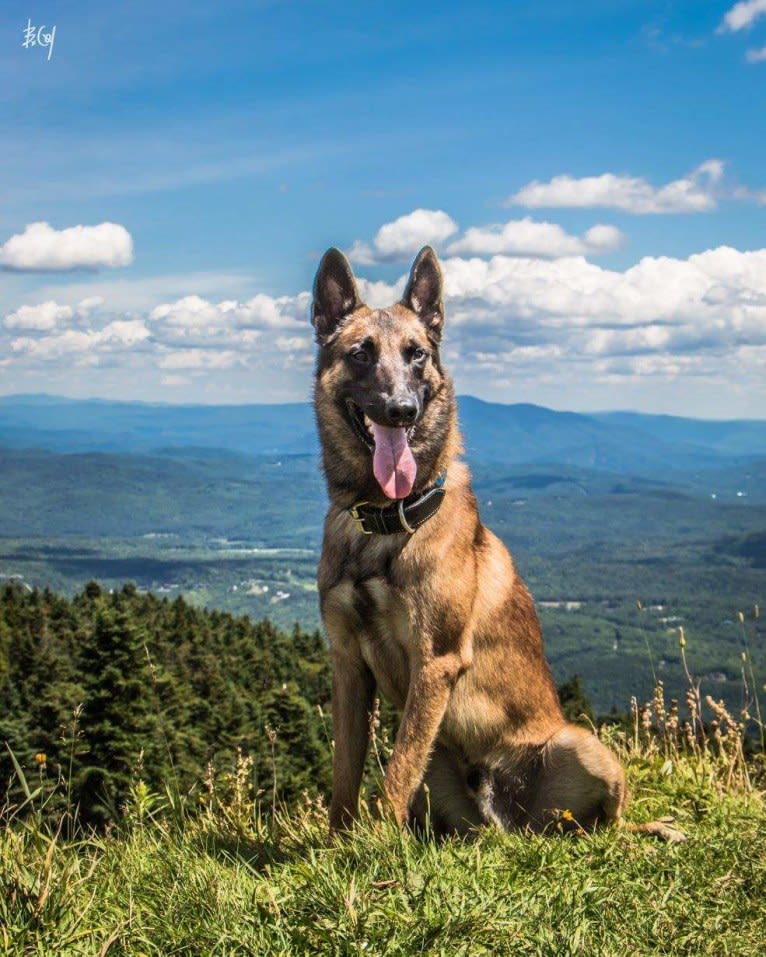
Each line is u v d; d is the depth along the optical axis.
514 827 2.29
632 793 2.49
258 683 19.69
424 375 2.21
